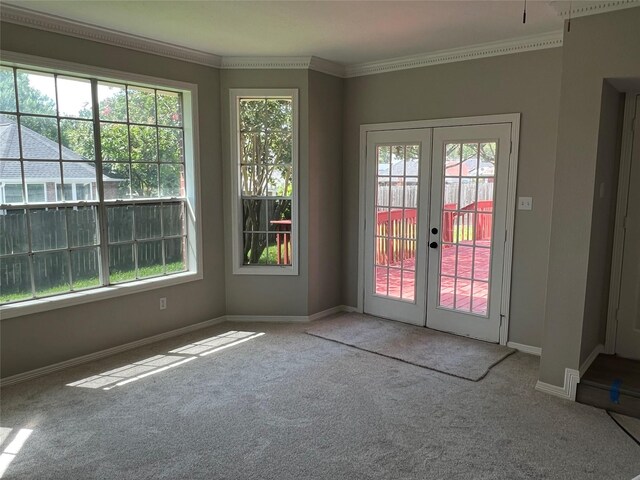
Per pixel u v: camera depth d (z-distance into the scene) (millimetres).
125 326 4113
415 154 4668
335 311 5320
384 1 3082
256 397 3256
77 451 2602
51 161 3627
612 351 3734
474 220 4352
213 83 4574
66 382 3477
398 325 4848
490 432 2828
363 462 2521
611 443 2721
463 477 2404
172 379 3539
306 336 4504
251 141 4801
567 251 3176
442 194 4523
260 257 4969
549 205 3910
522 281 4113
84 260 3885
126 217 4141
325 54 4480
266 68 4609
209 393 3312
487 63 4117
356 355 4031
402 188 4805
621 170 3574
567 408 3129
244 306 4949
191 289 4613
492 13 3309
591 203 3059
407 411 3072
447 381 3523
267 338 4441
